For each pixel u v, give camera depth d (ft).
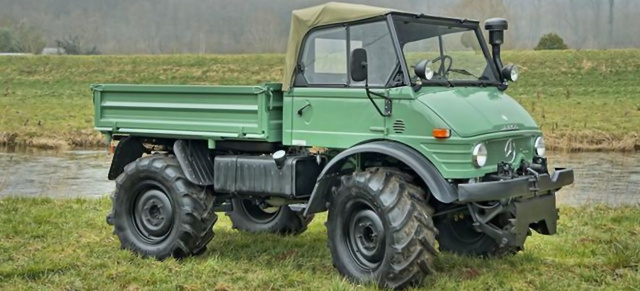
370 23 19.67
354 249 19.60
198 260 22.11
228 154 22.67
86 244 24.09
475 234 22.44
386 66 19.29
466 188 17.75
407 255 18.03
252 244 24.61
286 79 20.84
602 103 88.17
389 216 18.19
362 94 19.42
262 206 24.47
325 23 20.39
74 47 184.03
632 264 20.85
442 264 21.40
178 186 21.86
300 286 19.26
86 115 88.02
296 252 23.13
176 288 19.07
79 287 19.12
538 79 103.60
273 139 21.06
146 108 23.15
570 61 109.50
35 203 32.91
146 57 127.65
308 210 19.88
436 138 18.08
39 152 64.69
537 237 25.46
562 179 19.83
